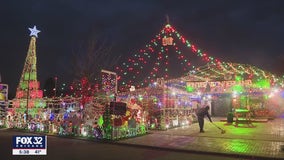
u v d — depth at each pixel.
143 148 12.48
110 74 21.69
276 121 25.31
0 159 10.26
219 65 25.55
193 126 20.78
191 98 24.36
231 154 10.67
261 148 11.71
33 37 26.59
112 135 14.53
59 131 17.66
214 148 11.75
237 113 21.61
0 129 21.50
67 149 12.28
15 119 22.20
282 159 9.93
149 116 18.81
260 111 28.47
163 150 11.97
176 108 20.80
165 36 20.30
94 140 14.71
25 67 26.09
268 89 25.91
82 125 16.50
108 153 11.34
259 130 17.89
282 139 13.98
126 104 15.95
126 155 10.91
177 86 24.97
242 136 15.09
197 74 26.41
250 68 25.89
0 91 25.66
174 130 18.17
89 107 18.30
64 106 20.23
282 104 29.64
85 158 10.35
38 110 22.58
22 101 23.95
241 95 28.47
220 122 23.94
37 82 25.70
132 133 15.71
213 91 27.23
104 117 15.12
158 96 19.14
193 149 11.60
